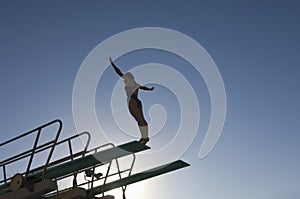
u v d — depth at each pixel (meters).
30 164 13.90
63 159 14.53
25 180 13.86
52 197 15.25
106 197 16.02
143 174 16.23
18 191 13.88
